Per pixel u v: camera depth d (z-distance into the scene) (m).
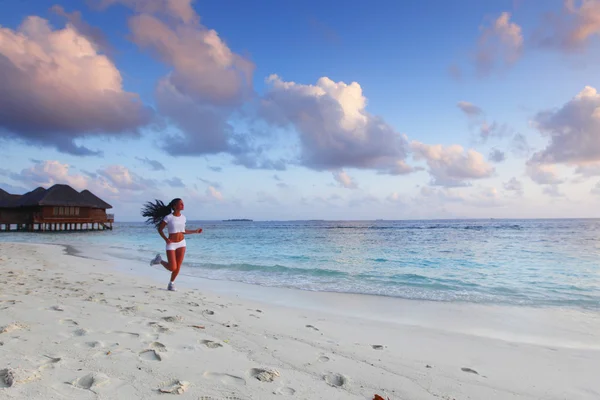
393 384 3.13
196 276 10.96
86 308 5.26
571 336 5.18
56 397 2.38
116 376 2.81
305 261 15.59
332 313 6.39
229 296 7.71
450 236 39.34
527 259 15.98
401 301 7.59
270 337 4.44
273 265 13.62
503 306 7.19
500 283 10.05
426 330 5.34
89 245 24.58
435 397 2.92
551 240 30.53
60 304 5.45
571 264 14.12
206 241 31.19
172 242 7.70
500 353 4.31
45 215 45.41
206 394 2.62
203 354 3.53
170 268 7.68
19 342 3.53
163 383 2.75
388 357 3.93
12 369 2.76
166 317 5.07
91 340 3.71
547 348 4.56
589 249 20.95
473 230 58.94
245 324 5.05
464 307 7.05
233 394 2.67
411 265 14.12
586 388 3.28
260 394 2.71
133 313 5.19
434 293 8.57
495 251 20.17
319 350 4.01
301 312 6.33
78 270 10.96
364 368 3.50
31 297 5.95
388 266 13.88
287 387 2.88
